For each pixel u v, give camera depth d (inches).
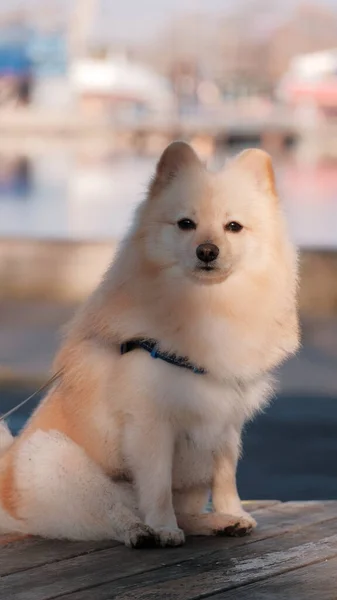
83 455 95.2
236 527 95.1
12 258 252.4
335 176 603.5
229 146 933.8
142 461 94.5
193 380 93.9
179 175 96.7
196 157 97.2
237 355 94.3
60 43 1261.1
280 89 1344.7
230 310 94.4
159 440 94.4
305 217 372.5
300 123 995.3
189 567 90.9
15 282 252.4
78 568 90.7
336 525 96.9
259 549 93.3
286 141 964.6
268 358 95.6
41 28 1326.3
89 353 95.5
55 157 797.9
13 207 426.6
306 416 142.7
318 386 162.7
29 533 95.3
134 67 1376.7
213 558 92.0
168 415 94.3
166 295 94.0
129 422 94.6
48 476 94.5
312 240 288.7
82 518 94.5
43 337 201.5
